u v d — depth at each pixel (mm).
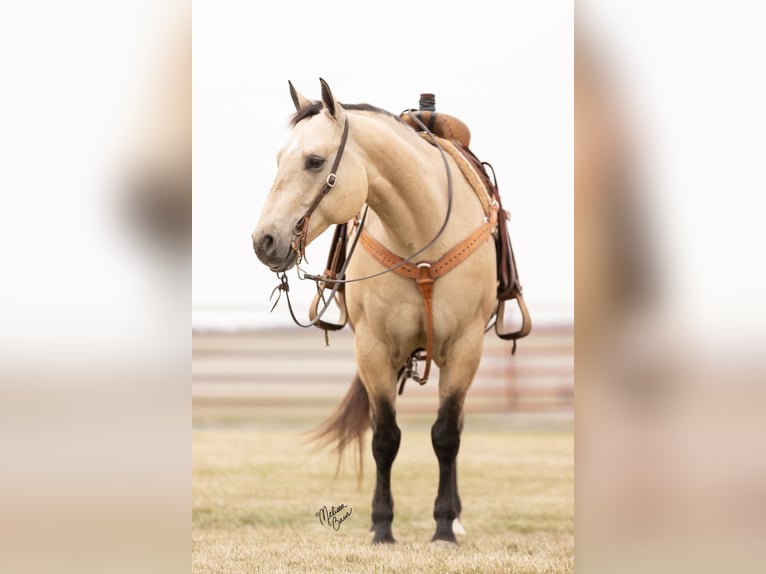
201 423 13180
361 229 5348
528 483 7992
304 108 4820
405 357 5480
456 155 5531
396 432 5445
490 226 5430
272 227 4453
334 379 14969
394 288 5195
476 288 5297
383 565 4977
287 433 11984
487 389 13852
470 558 5098
